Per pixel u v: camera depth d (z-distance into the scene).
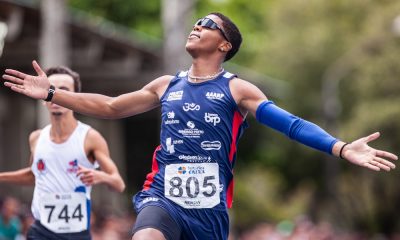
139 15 58.47
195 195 10.95
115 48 32.75
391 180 62.28
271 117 10.85
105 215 29.45
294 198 76.94
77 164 13.90
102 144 14.00
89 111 11.34
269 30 67.38
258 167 66.88
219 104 10.99
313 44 65.00
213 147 10.98
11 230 21.38
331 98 60.38
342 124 62.72
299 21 66.56
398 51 59.91
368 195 67.19
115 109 11.40
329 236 45.88
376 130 58.97
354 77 62.72
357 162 10.23
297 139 10.73
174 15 34.66
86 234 14.01
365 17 65.19
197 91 11.07
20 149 38.53
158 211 10.82
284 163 66.31
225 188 11.19
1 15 28.44
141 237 10.55
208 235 11.03
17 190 35.94
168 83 11.29
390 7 61.09
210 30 11.15
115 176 13.78
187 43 11.19
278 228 47.88
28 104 39.31
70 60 31.66
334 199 59.88
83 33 30.91
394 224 68.06
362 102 60.56
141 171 50.94
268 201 62.88
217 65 11.23
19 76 11.02
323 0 65.81
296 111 66.12
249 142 63.41
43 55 28.11
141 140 50.97
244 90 11.04
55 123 13.84
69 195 13.91
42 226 13.95
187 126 11.01
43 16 27.97
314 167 66.25
